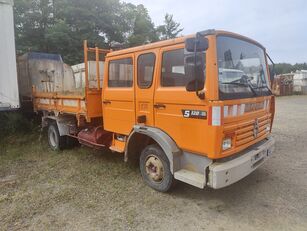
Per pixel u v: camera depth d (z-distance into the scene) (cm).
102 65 579
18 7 1777
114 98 509
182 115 393
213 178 357
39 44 1817
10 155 682
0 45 695
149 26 2827
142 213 394
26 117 942
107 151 682
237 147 392
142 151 476
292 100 2467
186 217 382
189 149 391
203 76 359
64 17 1914
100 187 480
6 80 711
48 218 385
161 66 419
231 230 350
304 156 647
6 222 377
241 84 403
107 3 2166
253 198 433
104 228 359
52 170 575
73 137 695
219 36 371
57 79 921
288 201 422
